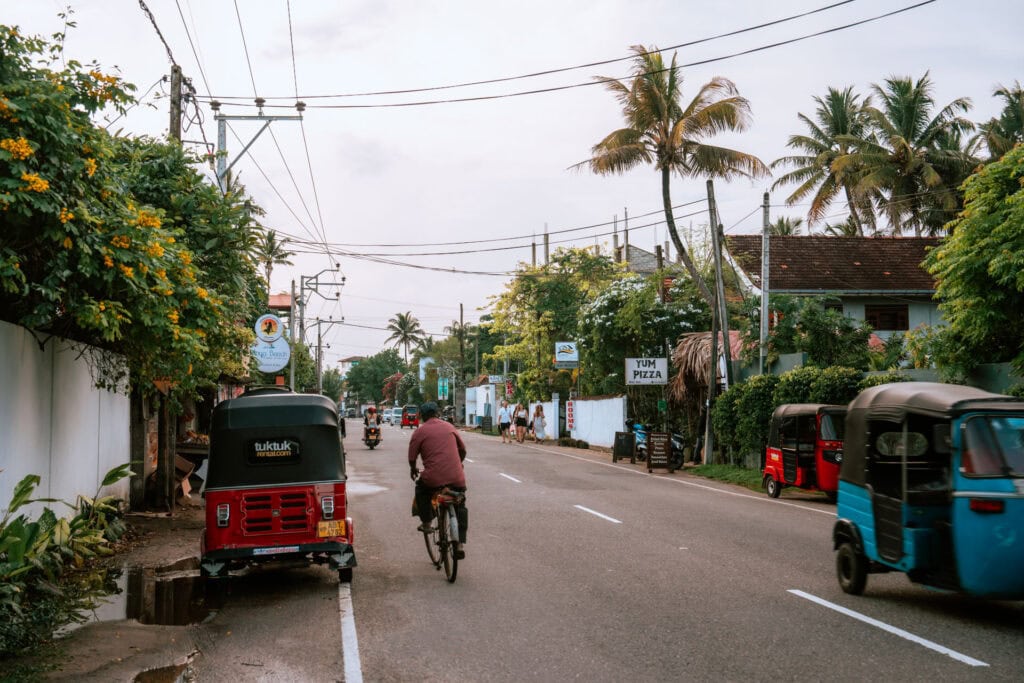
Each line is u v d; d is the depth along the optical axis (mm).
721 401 24578
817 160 39906
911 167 36656
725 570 9656
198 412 22594
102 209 8562
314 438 9000
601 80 26828
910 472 8648
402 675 5871
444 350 103750
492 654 6359
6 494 8461
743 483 21047
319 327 64688
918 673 5742
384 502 16906
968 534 6902
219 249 12664
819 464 16328
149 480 15469
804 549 11094
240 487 8773
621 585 8844
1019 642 6535
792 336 23734
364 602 8234
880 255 33531
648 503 16562
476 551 11055
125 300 9156
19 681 5707
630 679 5711
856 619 7316
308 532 8844
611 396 36750
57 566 8984
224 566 8664
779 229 51281
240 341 14289
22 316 8969
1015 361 14211
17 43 7586
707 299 26641
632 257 65500
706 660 6117
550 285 50156
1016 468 6957
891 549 7660
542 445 41250
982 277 14477
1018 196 13602
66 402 10570
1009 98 37688
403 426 77000
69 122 7871
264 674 5930
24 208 7398
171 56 14945
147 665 6152
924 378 16656
